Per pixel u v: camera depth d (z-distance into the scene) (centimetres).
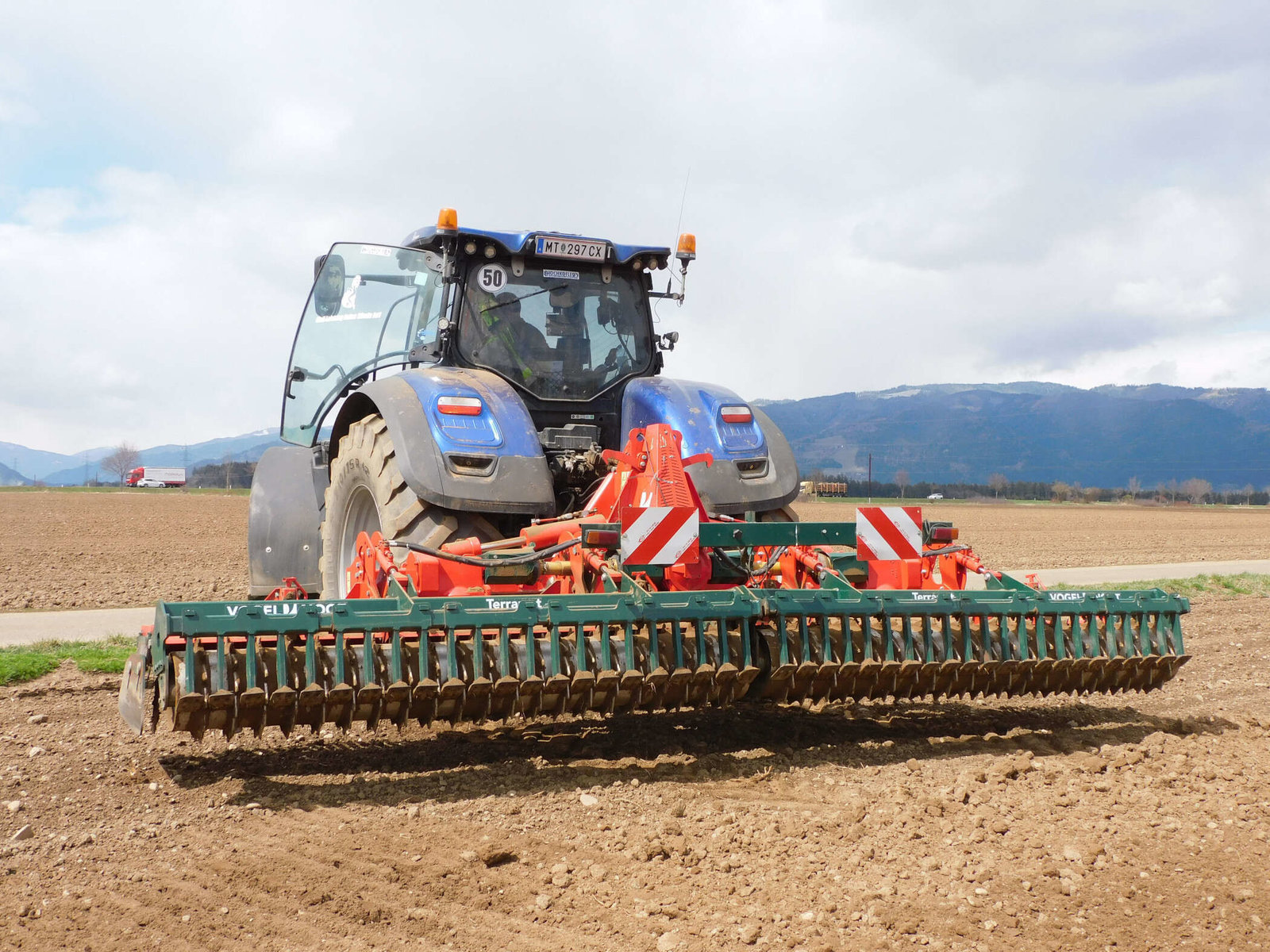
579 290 667
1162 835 386
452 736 514
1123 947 296
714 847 368
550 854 361
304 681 401
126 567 1552
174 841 366
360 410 626
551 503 529
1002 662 502
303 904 317
